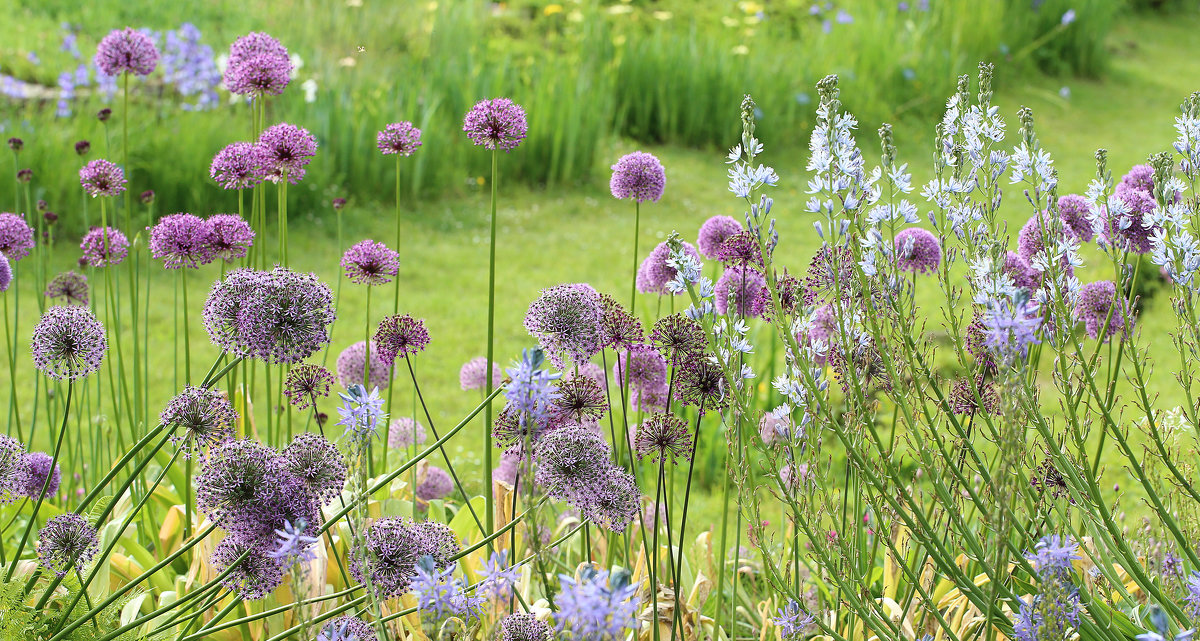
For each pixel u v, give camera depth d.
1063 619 1.73
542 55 12.84
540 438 1.78
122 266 7.45
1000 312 1.57
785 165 10.95
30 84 10.54
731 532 3.70
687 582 2.86
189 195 8.34
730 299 2.27
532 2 15.09
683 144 11.53
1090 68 14.62
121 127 8.32
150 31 12.38
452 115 10.24
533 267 8.14
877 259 1.86
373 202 9.25
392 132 2.74
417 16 12.30
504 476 3.24
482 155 10.12
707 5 15.59
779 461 2.25
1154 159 1.88
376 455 3.64
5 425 5.11
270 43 3.13
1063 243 1.92
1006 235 1.95
